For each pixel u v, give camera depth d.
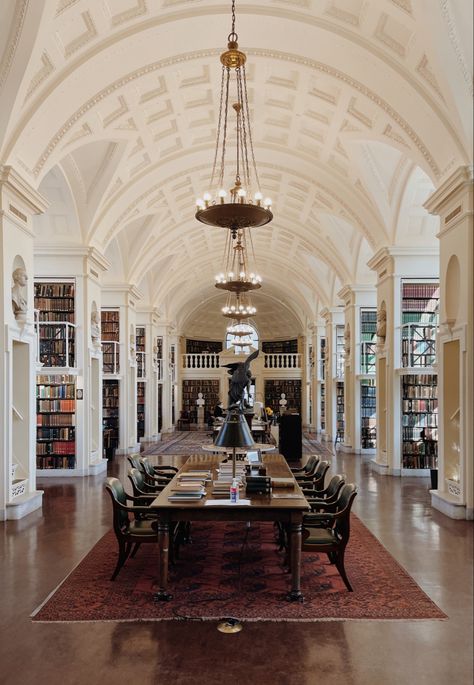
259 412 17.78
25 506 7.28
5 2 5.45
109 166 9.88
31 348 7.81
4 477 7.00
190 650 3.47
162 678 3.15
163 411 22.34
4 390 6.96
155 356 18.98
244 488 4.88
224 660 3.35
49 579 4.79
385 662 3.34
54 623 3.87
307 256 17.86
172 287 20.12
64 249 10.70
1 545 5.88
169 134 9.95
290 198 13.30
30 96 6.63
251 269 21.58
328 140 9.85
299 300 23.22
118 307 14.54
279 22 6.90
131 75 7.52
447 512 7.26
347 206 11.38
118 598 4.31
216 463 6.66
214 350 28.88
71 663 3.32
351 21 6.71
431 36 5.96
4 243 6.95
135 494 5.64
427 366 10.72
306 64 7.61
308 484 6.26
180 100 8.95
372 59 6.99
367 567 5.11
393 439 10.70
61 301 10.89
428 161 7.71
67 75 6.80
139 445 15.54
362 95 7.68
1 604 4.22
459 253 7.29
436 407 10.70
